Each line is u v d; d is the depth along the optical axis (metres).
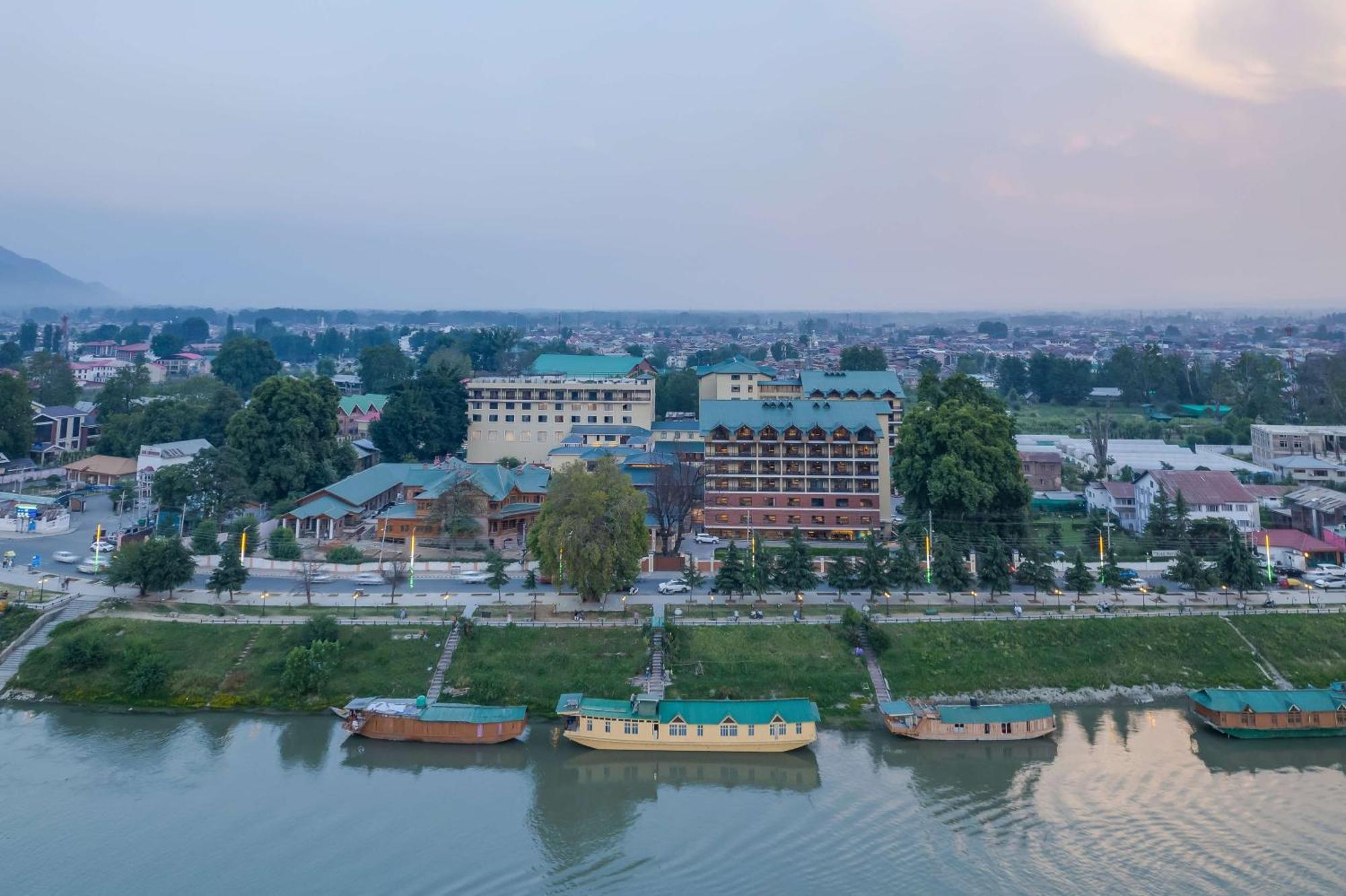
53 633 111.69
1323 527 152.38
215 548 139.62
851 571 126.69
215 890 69.56
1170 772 89.62
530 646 109.31
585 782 89.00
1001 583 123.50
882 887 70.25
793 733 93.62
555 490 124.12
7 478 192.12
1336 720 96.00
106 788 85.31
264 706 102.38
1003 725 95.50
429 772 90.50
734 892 69.62
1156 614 116.69
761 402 160.88
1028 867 72.81
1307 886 69.81
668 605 119.56
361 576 131.12
